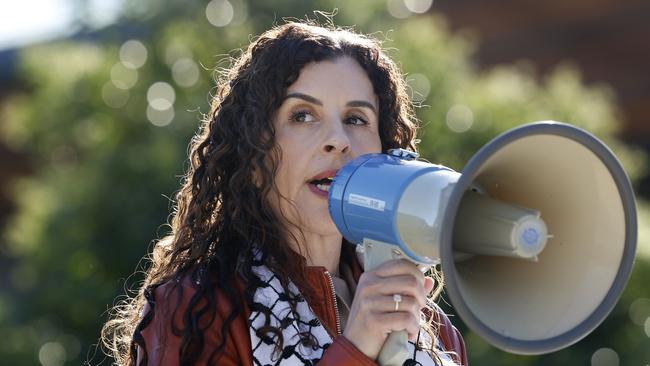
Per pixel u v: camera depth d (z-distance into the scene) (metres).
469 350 12.34
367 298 3.97
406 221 3.88
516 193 4.04
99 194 13.84
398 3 14.98
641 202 16.81
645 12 24.83
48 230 14.14
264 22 14.02
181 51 14.23
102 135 14.64
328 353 4.01
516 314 3.89
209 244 4.68
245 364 4.34
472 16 25.38
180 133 13.72
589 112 15.42
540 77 25.58
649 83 24.98
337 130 4.59
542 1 25.08
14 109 16.56
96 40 16.66
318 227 4.59
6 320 14.41
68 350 14.03
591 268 3.93
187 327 4.32
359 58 4.82
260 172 4.63
